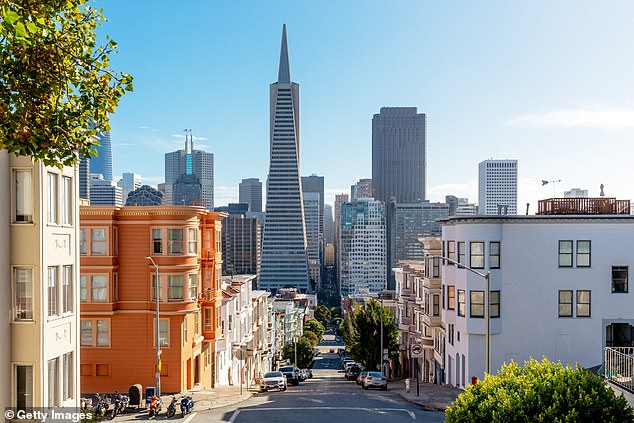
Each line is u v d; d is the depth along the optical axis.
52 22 13.11
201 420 28.98
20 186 18.98
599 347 37.38
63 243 20.52
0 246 18.31
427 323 49.53
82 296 37.59
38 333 18.80
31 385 18.83
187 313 38.34
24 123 12.80
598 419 15.70
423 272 55.41
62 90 13.43
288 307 156.38
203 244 43.84
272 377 45.97
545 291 37.66
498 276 37.62
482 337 37.62
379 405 33.56
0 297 18.30
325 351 181.62
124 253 38.31
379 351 61.69
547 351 37.50
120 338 38.03
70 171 21.08
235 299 55.19
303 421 28.55
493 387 18.00
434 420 28.59
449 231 41.28
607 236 37.66
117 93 14.11
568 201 39.50
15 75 12.66
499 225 37.69
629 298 37.47
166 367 37.97
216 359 47.94
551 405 16.30
